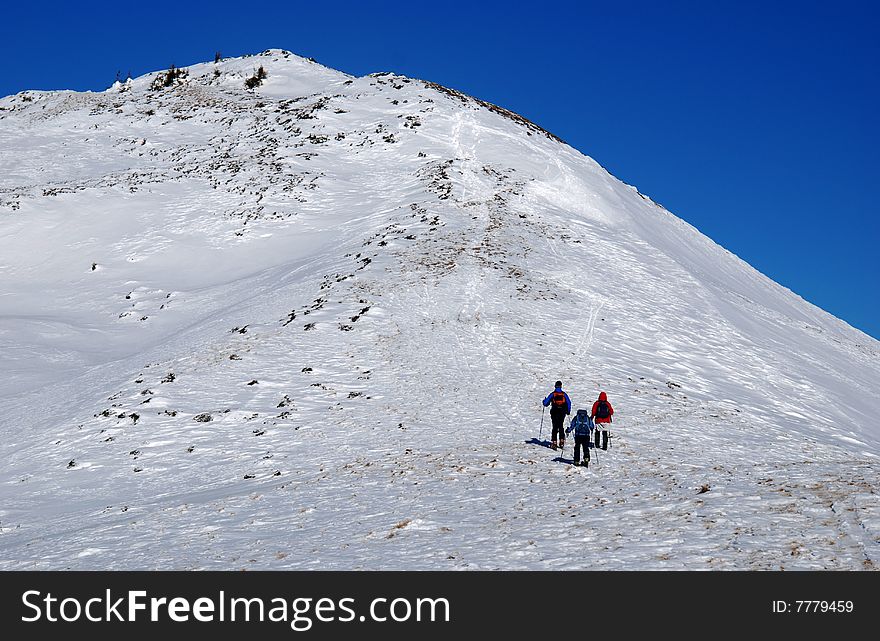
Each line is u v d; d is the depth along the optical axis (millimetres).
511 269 40938
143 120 83688
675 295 41969
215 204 57750
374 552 11695
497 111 82250
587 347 32062
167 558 12289
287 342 31203
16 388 31750
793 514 12102
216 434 23375
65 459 22359
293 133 72688
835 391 33688
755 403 28828
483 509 14078
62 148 75625
